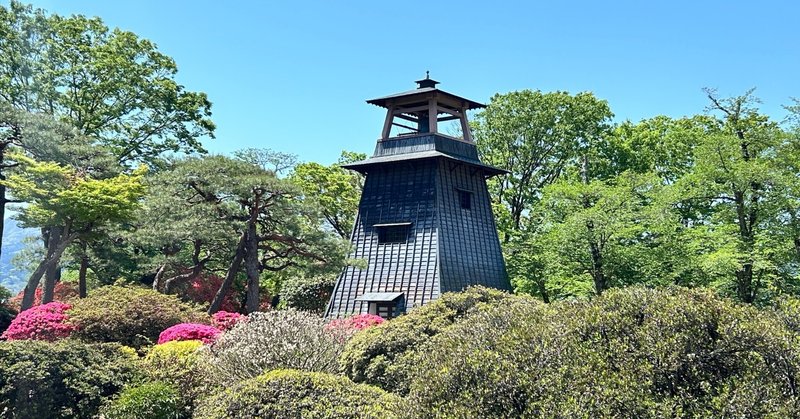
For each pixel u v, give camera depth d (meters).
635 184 33.81
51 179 26.89
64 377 13.29
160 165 38.66
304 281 35.38
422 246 29.16
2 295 31.05
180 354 16.09
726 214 30.59
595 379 7.79
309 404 10.70
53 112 38.00
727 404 7.28
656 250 32.16
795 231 28.56
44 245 36.09
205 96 40.47
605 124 44.47
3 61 35.56
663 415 7.32
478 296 16.33
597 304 8.80
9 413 12.57
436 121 30.91
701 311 8.08
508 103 43.44
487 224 31.69
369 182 31.47
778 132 29.45
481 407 8.12
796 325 8.41
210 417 10.79
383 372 14.30
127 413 13.02
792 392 7.55
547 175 44.78
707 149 30.45
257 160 42.41
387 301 28.41
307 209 26.81
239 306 36.00
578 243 32.91
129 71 37.66
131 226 32.47
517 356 8.47
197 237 26.58
